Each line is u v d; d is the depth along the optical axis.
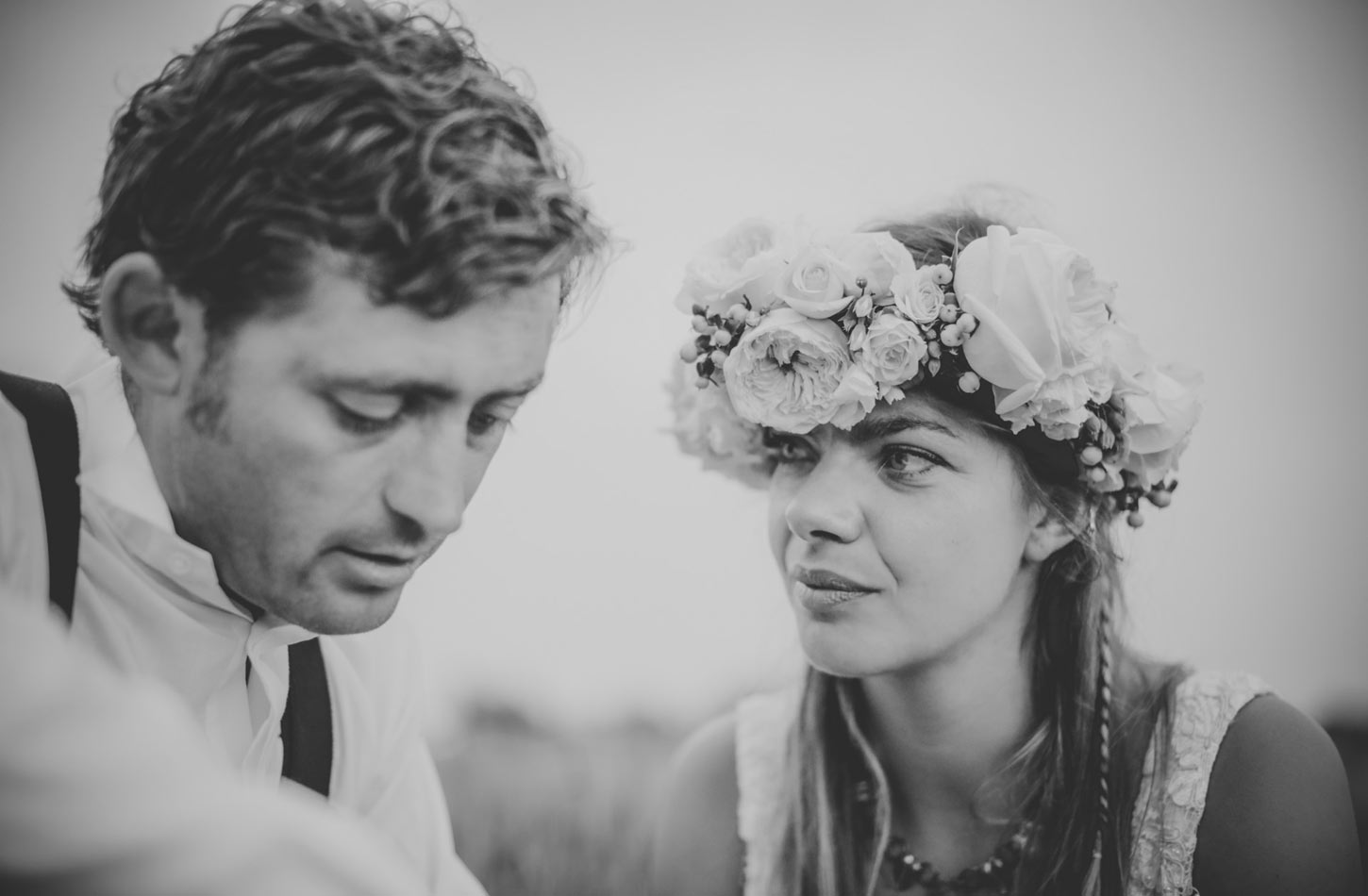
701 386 1.43
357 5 1.00
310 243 0.86
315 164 0.87
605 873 2.64
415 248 0.86
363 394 0.89
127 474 1.00
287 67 0.92
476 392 0.93
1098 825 1.45
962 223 1.48
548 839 2.70
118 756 0.46
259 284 0.87
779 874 1.63
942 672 1.40
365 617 0.99
